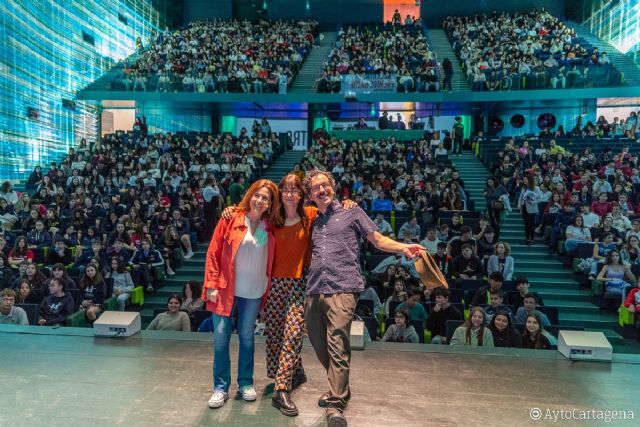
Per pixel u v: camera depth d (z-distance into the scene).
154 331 5.24
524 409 3.53
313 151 19.11
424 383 3.99
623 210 12.64
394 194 14.20
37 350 4.62
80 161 18.16
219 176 16.84
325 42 34.66
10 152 19.16
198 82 24.16
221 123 27.95
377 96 23.69
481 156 20.61
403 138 22.52
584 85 22.14
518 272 11.80
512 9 35.94
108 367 4.21
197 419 3.32
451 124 26.97
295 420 3.32
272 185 3.63
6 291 7.18
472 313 6.24
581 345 4.57
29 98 20.44
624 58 25.23
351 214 3.56
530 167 16.78
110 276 10.15
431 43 32.88
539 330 6.27
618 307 9.99
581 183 14.37
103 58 27.03
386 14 38.28
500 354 4.72
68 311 8.23
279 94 24.16
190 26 36.12
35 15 20.91
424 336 7.52
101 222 12.98
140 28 31.70
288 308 3.68
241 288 3.61
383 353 4.73
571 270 11.80
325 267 3.43
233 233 3.59
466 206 14.83
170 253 12.09
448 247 10.62
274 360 3.84
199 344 4.85
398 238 11.94
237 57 28.64
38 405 3.48
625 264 10.20
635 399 3.73
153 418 3.32
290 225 3.69
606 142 19.66
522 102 24.14
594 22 31.97
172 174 15.85
